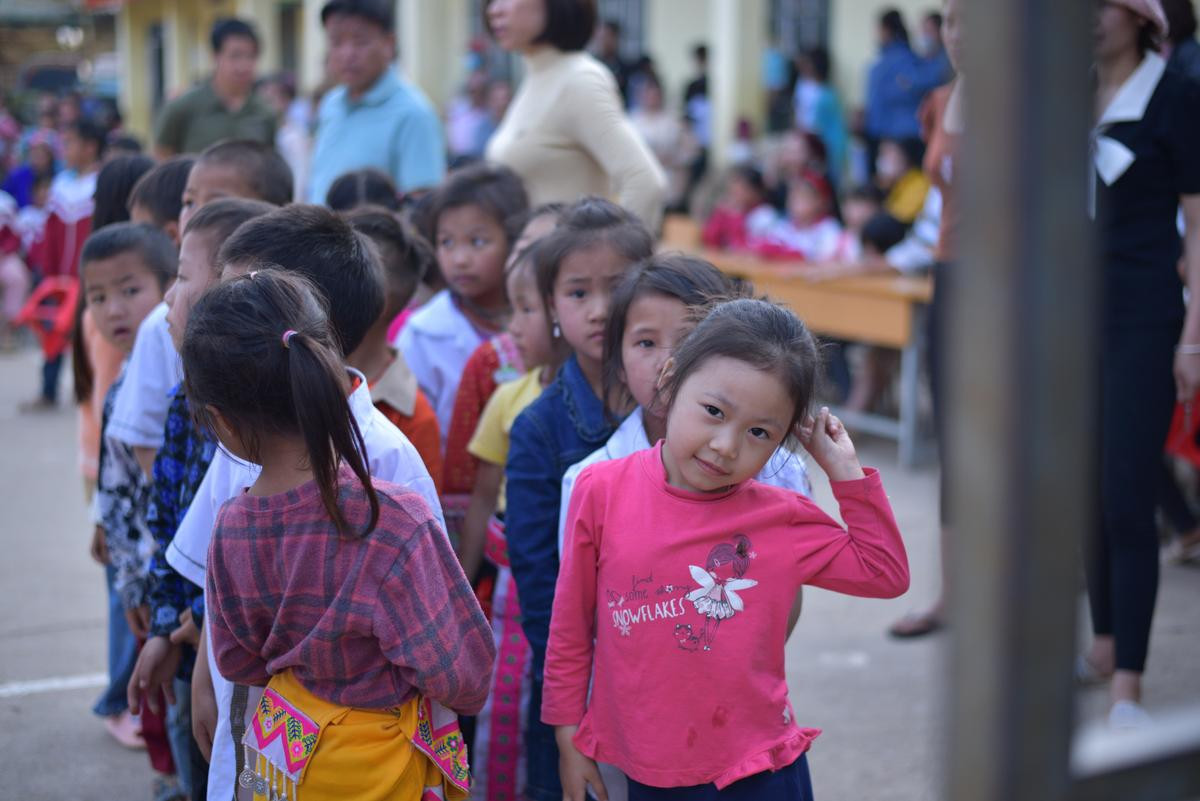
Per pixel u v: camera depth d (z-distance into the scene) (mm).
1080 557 651
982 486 630
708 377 1701
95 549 2998
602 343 2254
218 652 1764
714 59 11367
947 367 680
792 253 7480
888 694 3533
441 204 2959
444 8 15984
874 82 9898
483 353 2816
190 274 2221
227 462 1960
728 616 1794
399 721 1721
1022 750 642
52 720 3393
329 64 4453
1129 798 681
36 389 8273
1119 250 3004
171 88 23516
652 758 1800
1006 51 605
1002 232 613
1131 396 3004
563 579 1914
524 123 3732
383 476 1880
